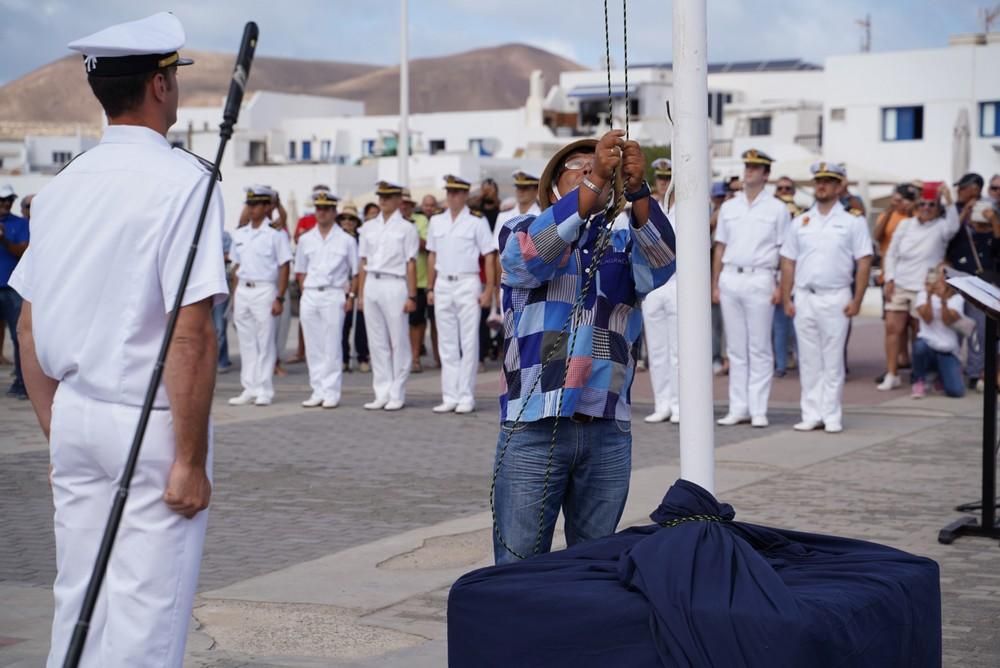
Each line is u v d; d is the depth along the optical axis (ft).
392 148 189.47
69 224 12.69
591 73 239.91
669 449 36.55
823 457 34.73
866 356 62.75
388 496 30.14
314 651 18.69
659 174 42.45
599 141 14.83
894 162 183.73
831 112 188.34
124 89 12.82
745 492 29.86
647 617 12.43
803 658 11.96
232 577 22.99
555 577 13.43
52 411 12.94
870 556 14.48
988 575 22.56
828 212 39.17
